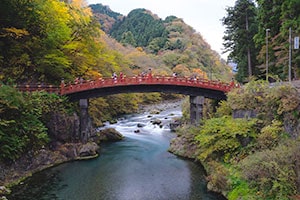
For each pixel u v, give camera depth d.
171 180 24.88
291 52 30.55
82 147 32.44
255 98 25.88
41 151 28.27
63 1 45.22
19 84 34.41
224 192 20.66
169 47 116.75
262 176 16.45
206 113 41.53
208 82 37.94
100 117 51.66
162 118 57.34
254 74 43.53
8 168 24.17
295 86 22.69
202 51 119.06
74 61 40.69
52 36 35.62
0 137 23.14
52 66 36.91
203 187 22.97
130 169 28.02
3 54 34.81
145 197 21.38
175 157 32.09
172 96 92.19
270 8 36.09
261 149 20.64
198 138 27.64
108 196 21.59
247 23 42.56
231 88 36.03
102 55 46.81
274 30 35.34
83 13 47.56
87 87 34.72
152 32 130.12
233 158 23.36
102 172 27.09
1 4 32.34
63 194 21.80
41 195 21.52
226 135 24.52
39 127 27.45
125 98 63.00
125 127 48.94
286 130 20.16
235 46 45.44
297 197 14.35
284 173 15.11
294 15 30.38
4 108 23.72
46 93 31.39
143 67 83.81
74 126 33.59
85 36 42.03
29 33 36.16
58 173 26.58
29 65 35.81
